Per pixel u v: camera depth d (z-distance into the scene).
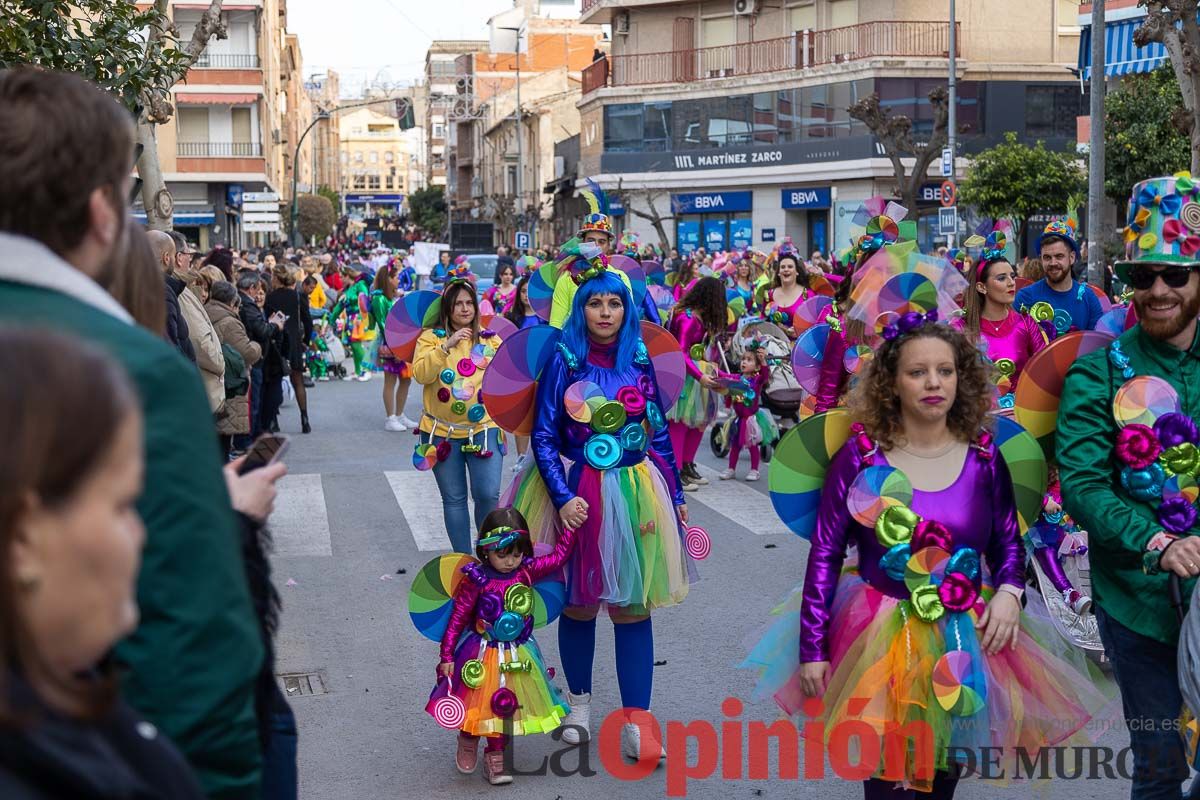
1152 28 14.35
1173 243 4.14
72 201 2.22
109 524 1.66
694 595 8.44
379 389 21.95
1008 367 7.10
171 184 49.75
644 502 5.60
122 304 2.57
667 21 46.56
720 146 44.53
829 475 4.35
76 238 2.26
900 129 31.70
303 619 8.03
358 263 34.56
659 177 46.16
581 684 5.92
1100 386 4.30
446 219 112.56
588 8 49.12
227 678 2.13
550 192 66.88
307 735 6.07
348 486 12.57
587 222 9.47
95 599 1.67
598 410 5.53
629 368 5.72
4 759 1.52
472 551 8.77
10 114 2.20
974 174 32.12
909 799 4.32
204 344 9.10
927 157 31.41
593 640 5.91
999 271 7.06
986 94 39.72
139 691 2.06
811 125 41.62
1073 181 30.73
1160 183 4.18
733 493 12.07
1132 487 4.18
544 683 5.55
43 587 1.62
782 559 9.41
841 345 8.12
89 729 1.64
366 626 7.87
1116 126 27.45
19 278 2.14
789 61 42.75
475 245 57.22
